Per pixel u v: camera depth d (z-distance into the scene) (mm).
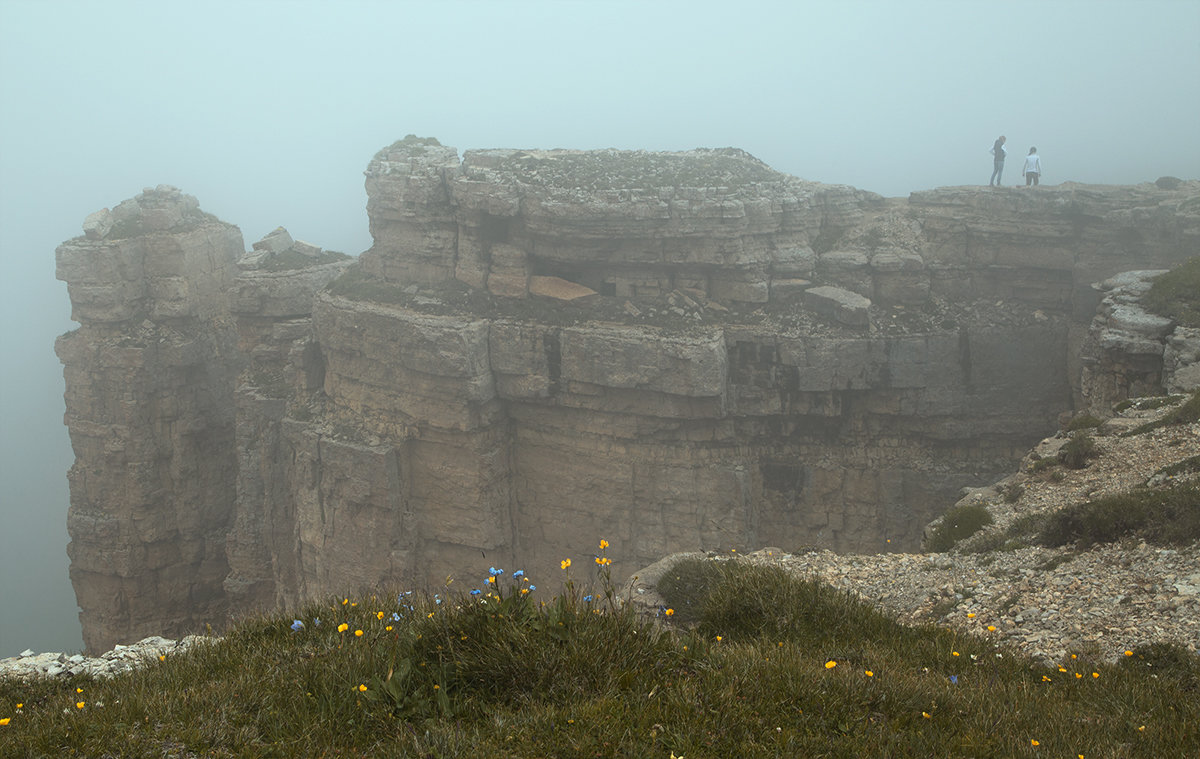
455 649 9234
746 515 54500
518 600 9711
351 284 62500
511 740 7723
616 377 52781
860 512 54875
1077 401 51781
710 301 55938
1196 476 19594
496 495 57375
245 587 70375
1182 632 13258
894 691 9445
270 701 8766
